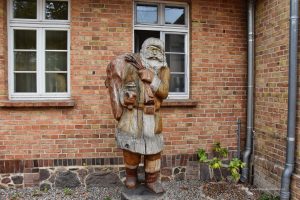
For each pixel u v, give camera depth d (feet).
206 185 19.30
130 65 14.03
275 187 17.57
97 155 18.86
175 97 20.20
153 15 20.07
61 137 18.48
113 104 14.01
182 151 19.92
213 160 19.01
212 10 20.04
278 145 17.58
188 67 20.27
